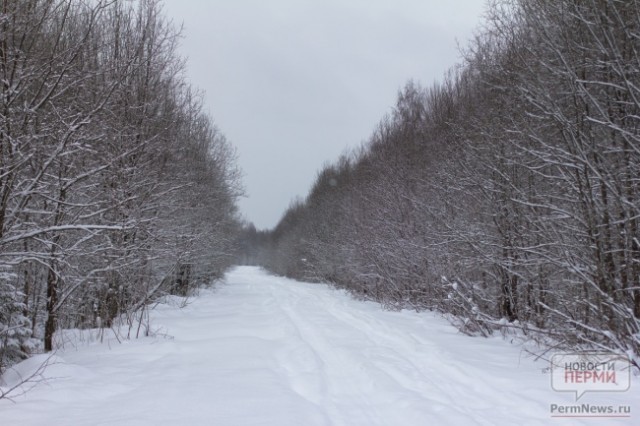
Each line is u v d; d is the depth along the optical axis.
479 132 11.00
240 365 6.46
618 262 6.65
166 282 14.41
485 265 10.82
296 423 4.21
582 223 6.90
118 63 8.44
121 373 6.02
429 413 4.43
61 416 4.38
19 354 7.75
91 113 6.50
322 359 6.89
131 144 10.34
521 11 8.83
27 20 6.13
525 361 6.52
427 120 19.69
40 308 9.03
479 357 6.80
